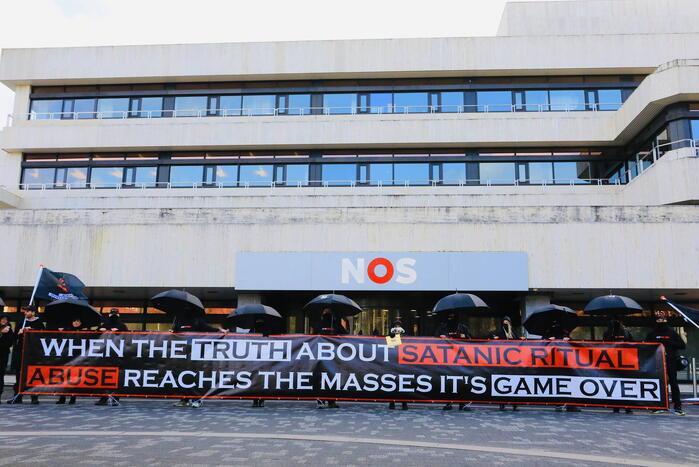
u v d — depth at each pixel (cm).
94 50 3153
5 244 2083
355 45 3078
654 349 1162
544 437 855
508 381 1166
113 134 3006
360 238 2072
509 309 2314
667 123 2500
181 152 3045
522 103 3058
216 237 2086
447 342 1180
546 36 3039
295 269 2023
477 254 2002
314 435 845
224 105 3141
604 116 2988
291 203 2708
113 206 2805
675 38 3008
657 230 1980
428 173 2953
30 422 948
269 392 1173
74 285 1443
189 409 1139
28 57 3158
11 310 2377
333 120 3012
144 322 2358
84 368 1187
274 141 2941
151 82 3170
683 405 1389
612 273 1973
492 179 2934
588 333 2339
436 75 3086
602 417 1105
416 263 2003
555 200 2725
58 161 3081
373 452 726
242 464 652
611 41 3020
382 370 1172
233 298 2352
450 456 708
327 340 1184
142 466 638
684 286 1941
